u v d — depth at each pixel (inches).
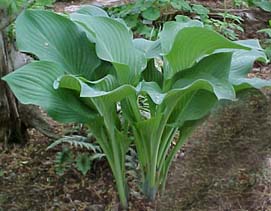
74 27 82.5
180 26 79.6
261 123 86.1
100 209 83.9
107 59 75.9
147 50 83.0
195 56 75.0
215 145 87.3
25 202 85.7
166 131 80.4
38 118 99.0
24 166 94.4
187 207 82.7
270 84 78.8
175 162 90.0
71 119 75.5
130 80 77.5
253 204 82.6
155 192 84.7
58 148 98.7
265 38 158.4
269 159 86.7
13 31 92.4
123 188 82.7
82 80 71.9
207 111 78.5
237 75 81.7
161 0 157.9
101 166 93.2
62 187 89.0
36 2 104.7
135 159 91.7
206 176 85.2
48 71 75.6
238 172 85.7
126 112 79.5
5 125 97.2
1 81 92.3
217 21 150.7
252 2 169.3
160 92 74.5
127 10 158.1
